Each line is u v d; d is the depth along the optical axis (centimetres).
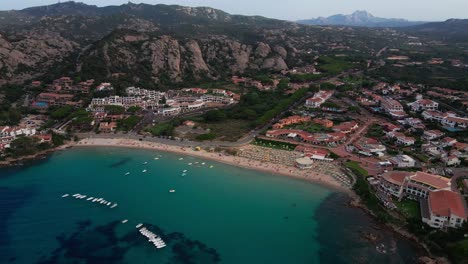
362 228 11875
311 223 12275
